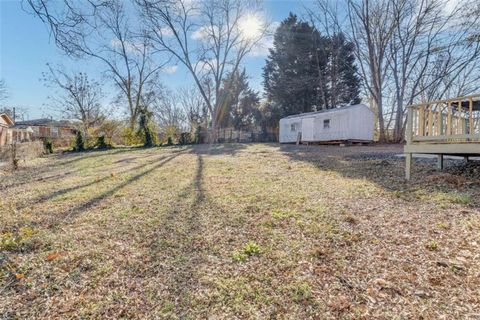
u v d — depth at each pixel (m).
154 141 20.12
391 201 4.22
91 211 4.13
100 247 2.92
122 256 2.73
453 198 4.08
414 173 6.00
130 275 2.41
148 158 11.01
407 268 2.40
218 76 23.55
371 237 2.99
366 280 2.27
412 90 18.22
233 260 2.63
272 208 4.03
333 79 23.97
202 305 2.02
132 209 4.19
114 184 6.01
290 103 27.08
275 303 2.03
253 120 29.66
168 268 2.51
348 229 3.21
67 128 35.66
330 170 7.02
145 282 2.31
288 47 26.69
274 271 2.43
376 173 6.38
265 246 2.88
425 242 2.82
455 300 1.99
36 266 2.54
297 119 18.78
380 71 17.67
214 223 3.54
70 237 3.17
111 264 2.58
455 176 5.35
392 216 3.57
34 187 6.02
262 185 5.52
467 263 2.42
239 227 3.39
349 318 1.86
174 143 21.00
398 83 17.94
